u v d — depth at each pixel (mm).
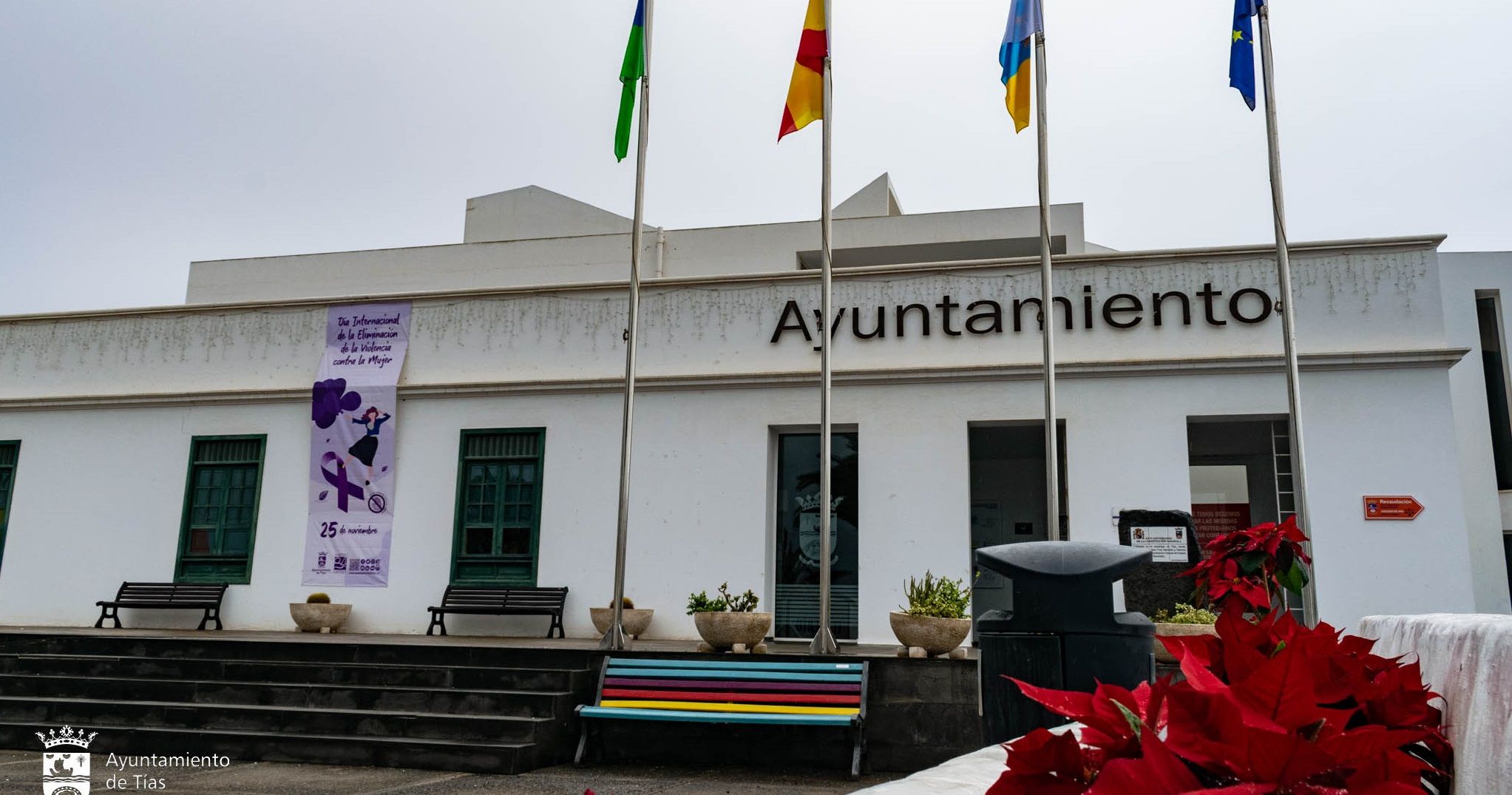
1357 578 13156
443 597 15617
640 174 12414
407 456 16203
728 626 11273
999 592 16016
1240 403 13812
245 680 10703
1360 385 13617
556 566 15375
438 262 27266
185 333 17609
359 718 9578
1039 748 1600
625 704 9727
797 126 12227
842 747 9312
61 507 17281
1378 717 1962
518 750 8906
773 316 15555
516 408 16000
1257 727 1368
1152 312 14344
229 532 16625
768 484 15000
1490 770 1892
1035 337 14633
